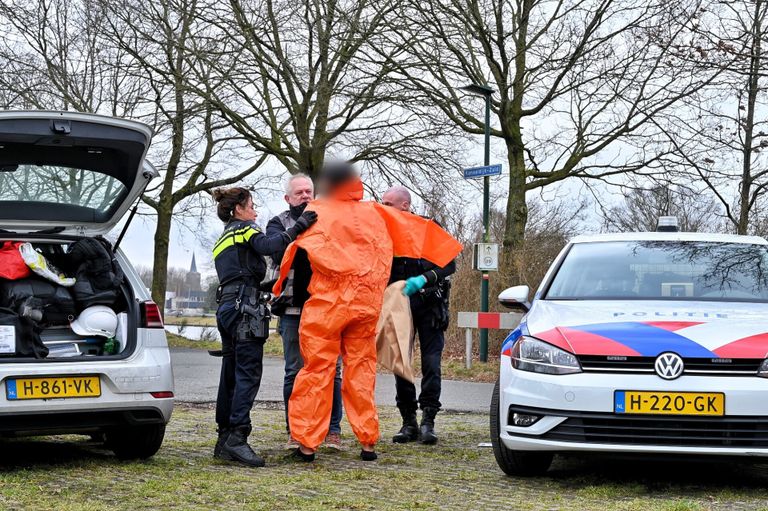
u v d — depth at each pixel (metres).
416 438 7.90
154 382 6.24
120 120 6.30
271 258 6.86
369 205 6.82
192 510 4.90
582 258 7.24
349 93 20.78
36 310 6.20
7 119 6.00
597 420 5.56
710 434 5.45
